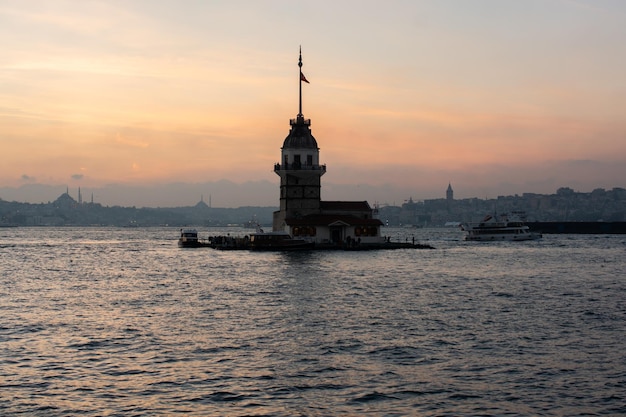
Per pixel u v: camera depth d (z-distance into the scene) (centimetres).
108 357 4228
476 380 3753
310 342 4631
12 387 3619
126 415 3228
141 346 4522
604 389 3591
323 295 7044
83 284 8444
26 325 5291
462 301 6606
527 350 4406
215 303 6500
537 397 3475
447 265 11194
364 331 5009
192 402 3400
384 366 4025
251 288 7712
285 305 6319
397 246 15562
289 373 3878
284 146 15088
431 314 5781
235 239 16988
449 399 3447
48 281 8881
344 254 13638
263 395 3503
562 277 9206
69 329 5119
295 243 14525
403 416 3219
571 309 6078
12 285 8350
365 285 7988
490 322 5388
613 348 4459
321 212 15100
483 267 10875
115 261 13075
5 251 17462
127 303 6562
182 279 8962
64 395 3497
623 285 8144
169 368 3981
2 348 4462
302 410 3294
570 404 3372
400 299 6744
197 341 4672
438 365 4047
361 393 3534
